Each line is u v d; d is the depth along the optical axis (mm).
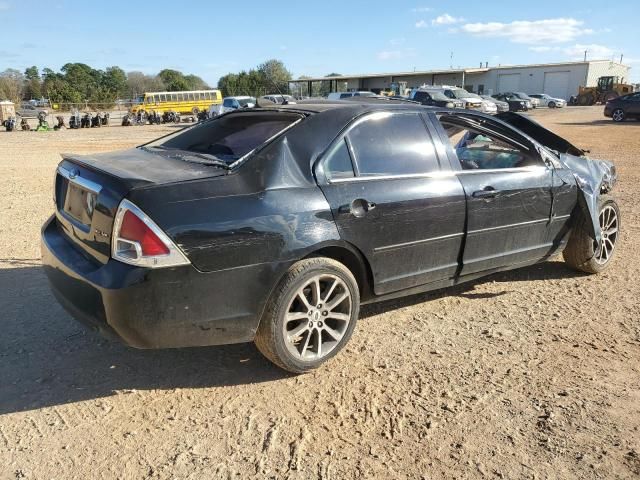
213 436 2953
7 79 73000
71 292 3195
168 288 2967
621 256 5988
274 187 3322
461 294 4934
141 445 2879
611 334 4160
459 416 3137
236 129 3963
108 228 3031
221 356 3809
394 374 3580
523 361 3754
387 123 3957
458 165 4203
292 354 3445
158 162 3568
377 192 3672
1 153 17359
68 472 2682
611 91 56125
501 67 65625
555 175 4801
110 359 3734
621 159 13844
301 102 4324
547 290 5031
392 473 2689
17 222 7254
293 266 3342
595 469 2725
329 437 2951
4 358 3703
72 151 18188
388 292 3902
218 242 3053
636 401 3295
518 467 2736
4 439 2914
